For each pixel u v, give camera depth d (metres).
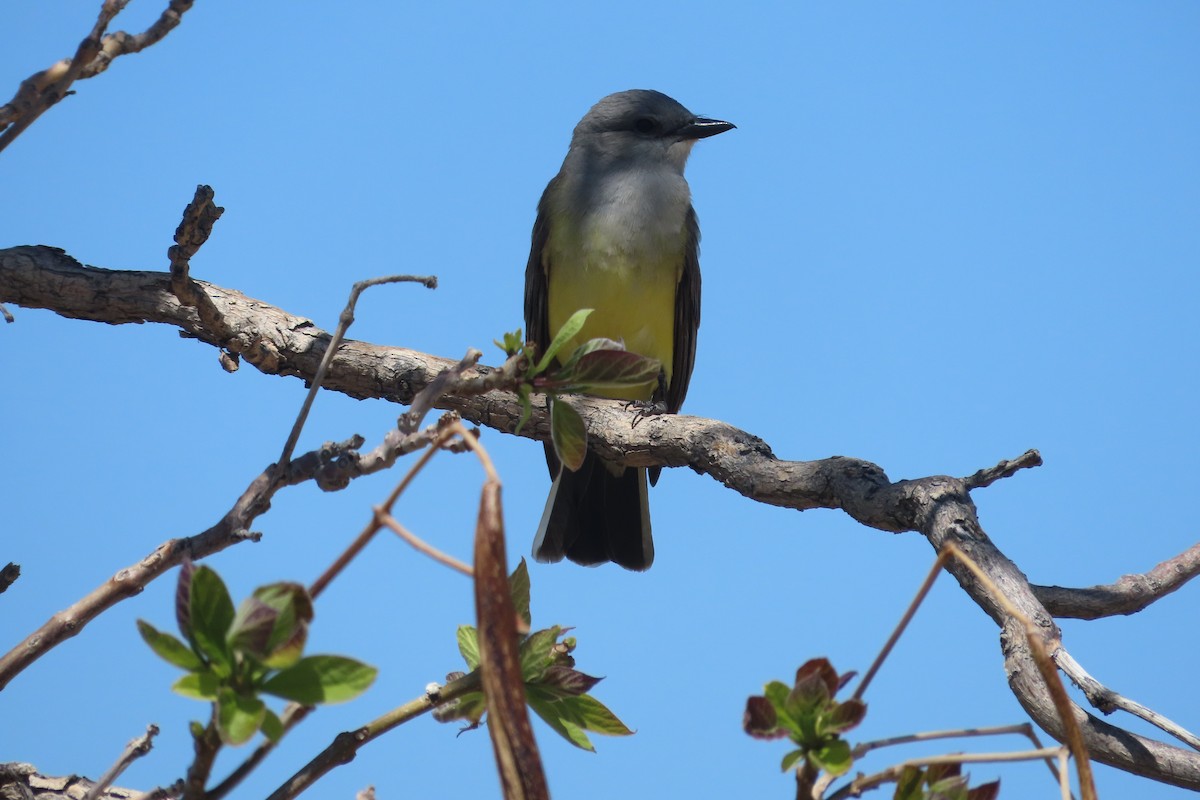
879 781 3.38
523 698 2.90
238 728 2.90
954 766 3.36
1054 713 5.45
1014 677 5.70
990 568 6.29
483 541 2.95
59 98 4.32
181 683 2.97
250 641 2.92
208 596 3.02
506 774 2.87
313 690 3.01
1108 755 5.21
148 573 4.44
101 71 4.52
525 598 4.23
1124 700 5.28
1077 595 6.72
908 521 7.30
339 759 3.87
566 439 4.71
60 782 5.71
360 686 3.01
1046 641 5.75
